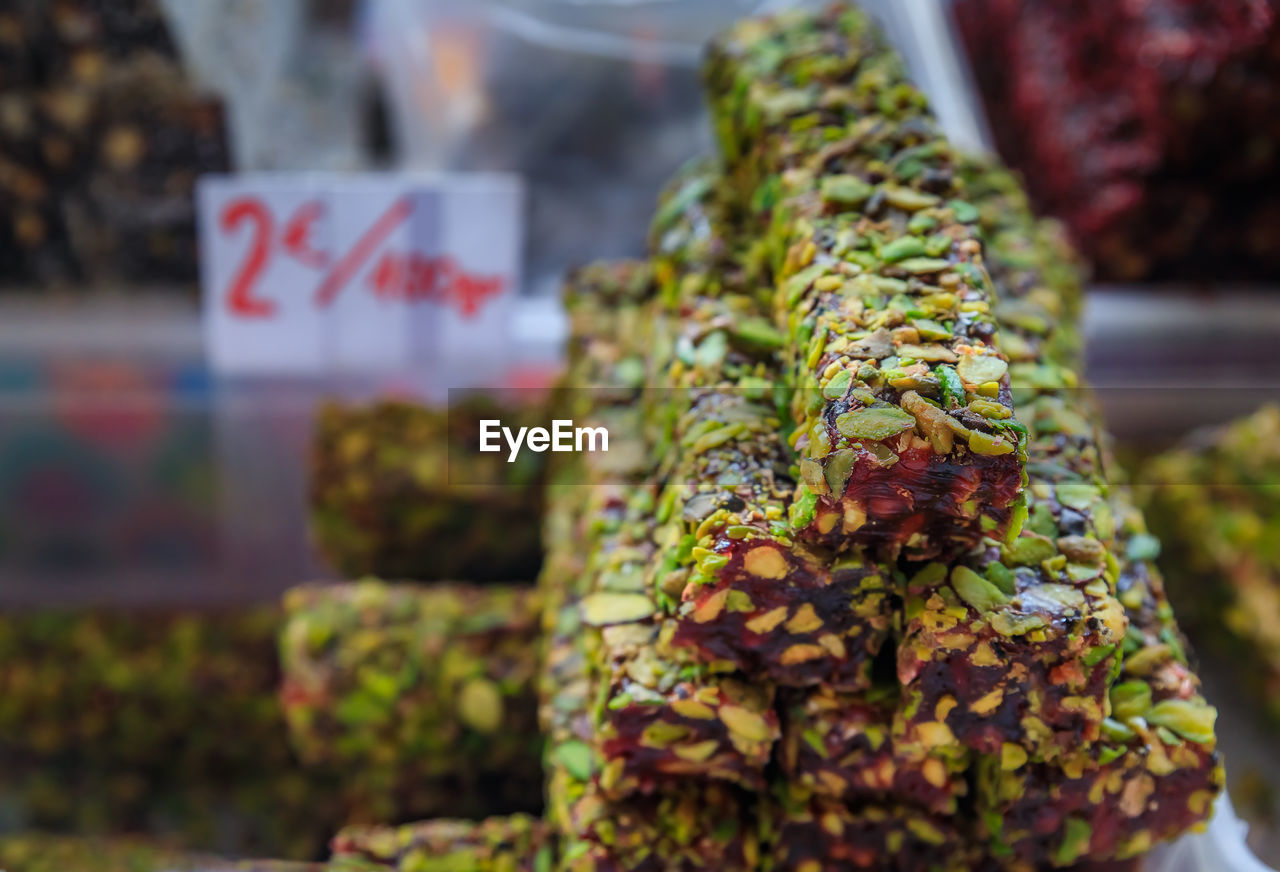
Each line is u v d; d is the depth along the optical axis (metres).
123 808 0.48
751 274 0.34
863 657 0.31
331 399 0.45
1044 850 0.32
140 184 0.49
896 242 0.31
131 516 0.48
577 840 0.32
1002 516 0.29
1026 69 0.53
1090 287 0.48
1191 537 0.43
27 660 0.48
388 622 0.41
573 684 0.34
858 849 0.32
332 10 0.63
